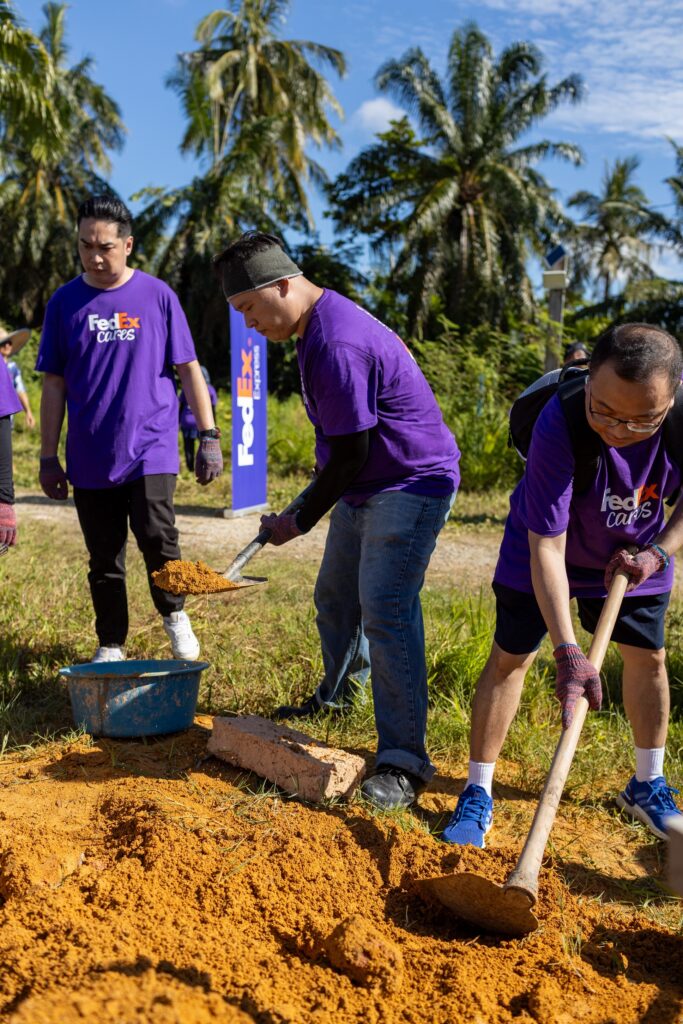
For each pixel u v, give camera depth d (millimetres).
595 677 2670
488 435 13133
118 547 4574
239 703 4441
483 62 36438
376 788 3344
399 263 37062
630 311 39438
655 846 3396
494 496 12586
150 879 2715
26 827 2998
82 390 4406
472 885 2482
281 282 3307
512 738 4152
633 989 2432
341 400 3250
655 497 3127
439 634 5113
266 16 36750
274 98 36844
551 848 3223
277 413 17172
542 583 2893
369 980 2355
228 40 36594
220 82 34406
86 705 3867
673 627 5645
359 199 38281
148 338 4438
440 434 3570
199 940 2453
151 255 35625
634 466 3037
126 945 2348
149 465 4422
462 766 4012
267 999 2225
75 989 2100
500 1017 2277
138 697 3816
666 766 4027
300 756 3326
